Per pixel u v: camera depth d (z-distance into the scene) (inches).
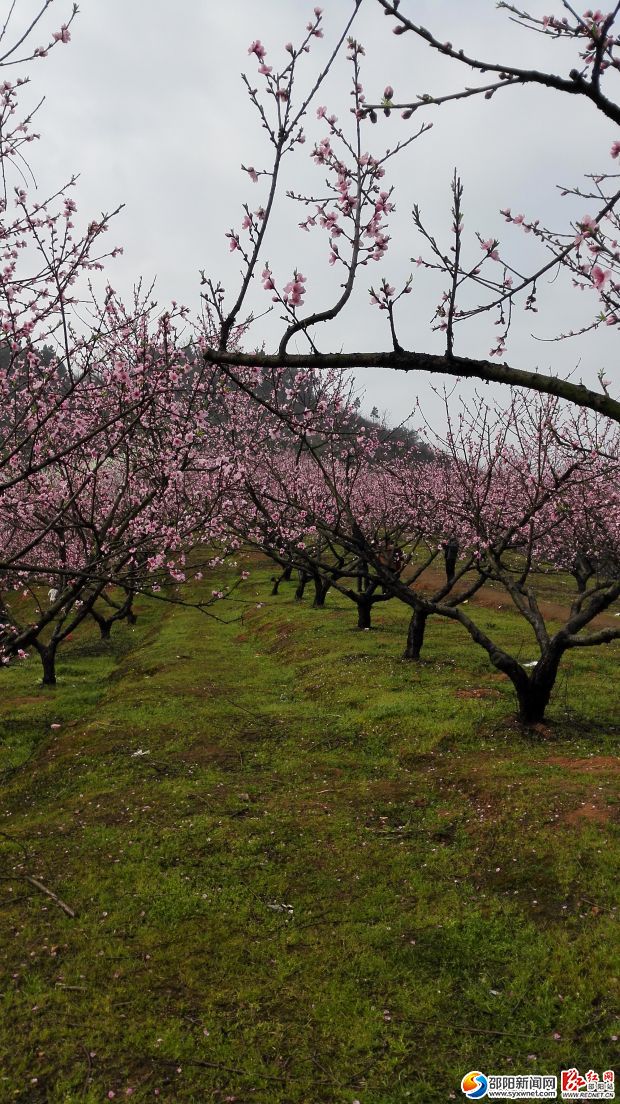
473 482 748.6
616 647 837.8
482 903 324.8
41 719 700.7
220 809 439.8
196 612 1387.8
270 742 566.6
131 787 483.8
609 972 267.6
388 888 344.2
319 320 156.1
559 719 552.1
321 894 343.9
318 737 567.8
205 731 591.2
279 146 179.6
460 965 284.7
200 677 807.1
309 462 1242.0
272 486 929.5
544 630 542.0
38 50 267.1
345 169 191.2
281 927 318.3
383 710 593.6
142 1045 249.6
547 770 450.0
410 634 786.8
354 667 764.0
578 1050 234.8
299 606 1258.0
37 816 459.5
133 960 296.8
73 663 1049.5
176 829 412.5
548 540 1079.0
